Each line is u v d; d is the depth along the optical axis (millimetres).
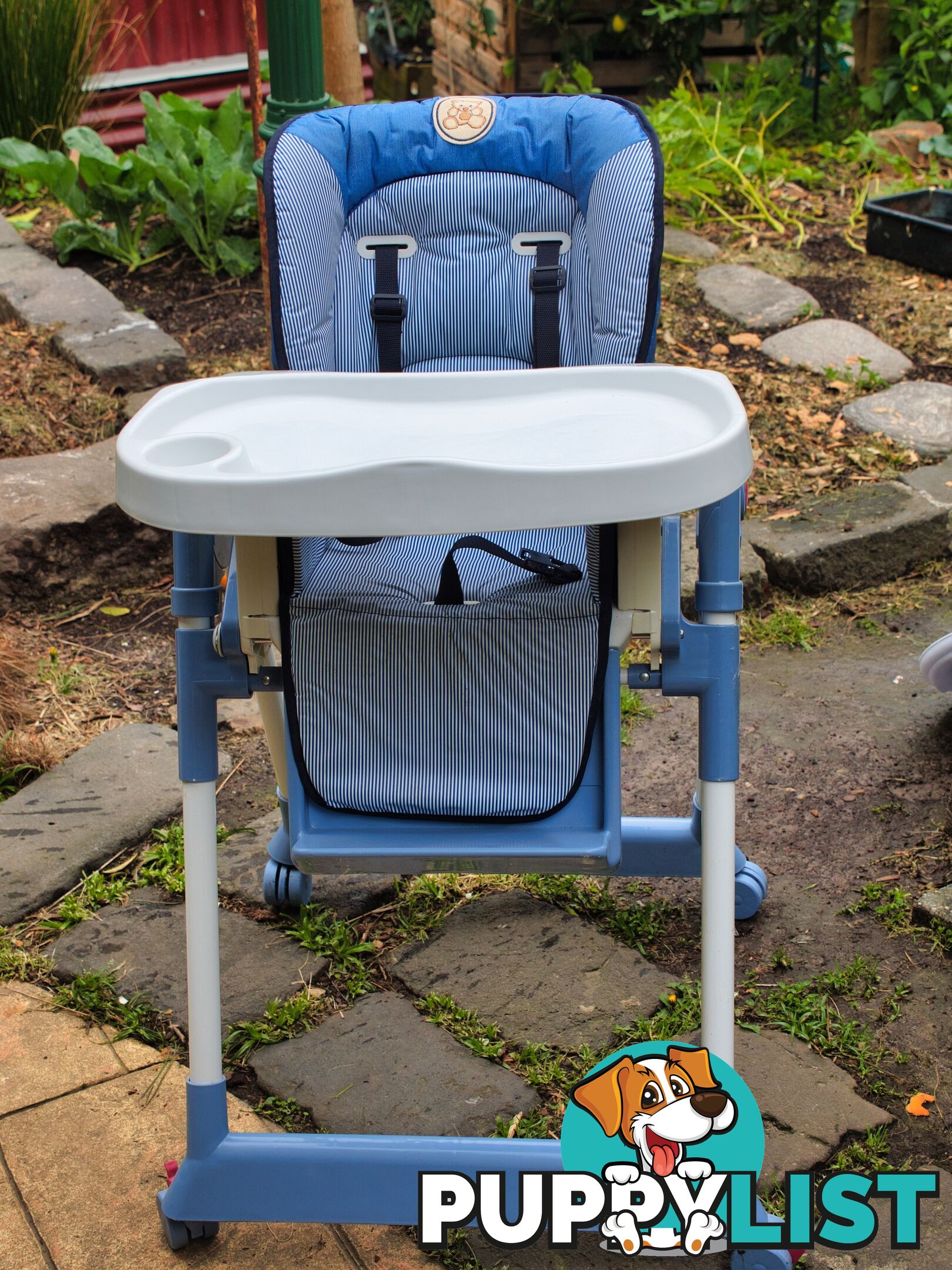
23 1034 1899
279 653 1655
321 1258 1573
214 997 1531
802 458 3521
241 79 6773
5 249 4473
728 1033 1515
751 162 5066
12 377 3689
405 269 2002
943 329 4117
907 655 2865
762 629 2971
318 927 2104
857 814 2365
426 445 1391
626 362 1776
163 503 1203
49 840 2270
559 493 1188
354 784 1537
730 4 5949
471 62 6680
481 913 2156
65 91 5254
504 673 1496
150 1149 1711
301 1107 1783
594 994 1964
